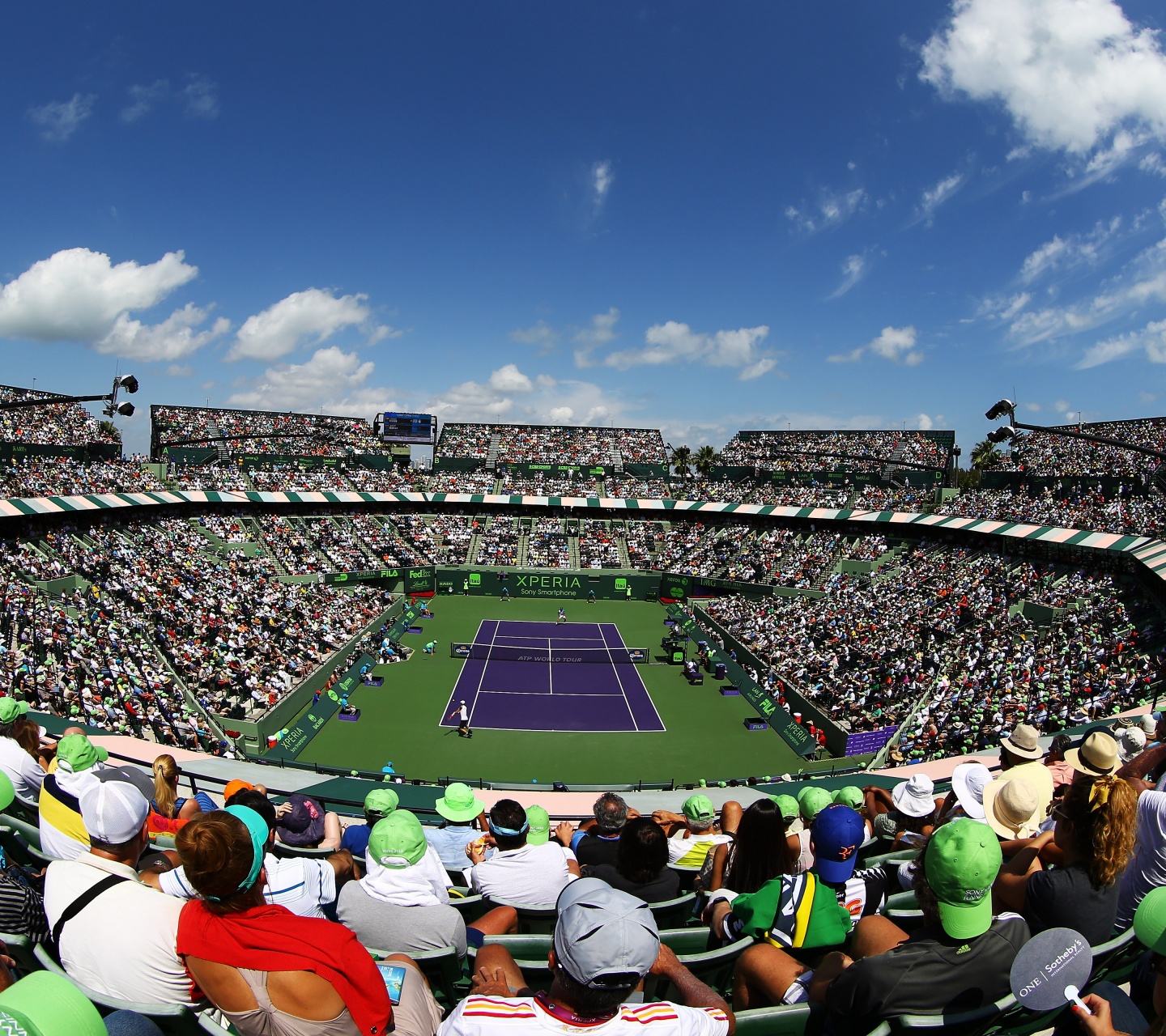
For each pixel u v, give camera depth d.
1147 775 9.05
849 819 6.08
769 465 97.50
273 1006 4.07
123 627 40.47
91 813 5.12
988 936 4.67
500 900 7.53
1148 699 28.92
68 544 52.91
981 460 92.06
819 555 74.12
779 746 41.34
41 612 38.22
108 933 4.51
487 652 59.06
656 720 45.16
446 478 98.19
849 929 5.96
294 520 79.88
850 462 91.25
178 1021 4.24
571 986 3.76
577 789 26.84
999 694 34.91
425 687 50.28
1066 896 5.25
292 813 9.92
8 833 8.15
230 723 36.50
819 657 48.06
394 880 5.88
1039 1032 4.99
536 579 80.88
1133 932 5.37
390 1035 4.41
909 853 8.81
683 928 7.59
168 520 68.69
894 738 36.50
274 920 4.27
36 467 60.34
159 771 10.43
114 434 85.56
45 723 19.36
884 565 68.12
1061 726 28.62
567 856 8.80
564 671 55.28
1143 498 57.72
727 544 83.69
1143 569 45.66
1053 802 8.70
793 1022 4.76
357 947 4.30
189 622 45.78
